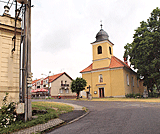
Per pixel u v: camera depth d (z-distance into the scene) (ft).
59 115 35.53
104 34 132.46
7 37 39.42
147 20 108.17
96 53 131.13
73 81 108.37
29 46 31.91
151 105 50.93
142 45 97.91
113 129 22.04
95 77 127.95
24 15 32.01
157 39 94.73
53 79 163.84
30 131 23.36
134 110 39.93
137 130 20.95
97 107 52.39
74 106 53.67
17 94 38.60
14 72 39.06
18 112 28.68
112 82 119.55
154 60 95.66
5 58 38.50
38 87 184.65
